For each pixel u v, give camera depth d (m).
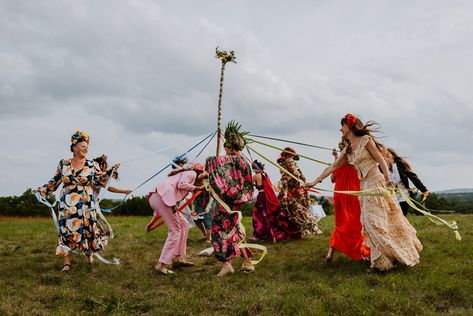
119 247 8.20
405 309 4.28
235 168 6.10
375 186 5.78
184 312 4.52
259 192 8.98
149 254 7.50
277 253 7.36
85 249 6.38
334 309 4.38
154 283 5.64
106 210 6.88
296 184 9.08
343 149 6.23
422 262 5.95
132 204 25.86
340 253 6.90
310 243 8.24
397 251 5.48
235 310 4.57
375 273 5.55
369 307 4.36
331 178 6.71
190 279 5.77
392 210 5.78
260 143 6.74
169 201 6.19
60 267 6.53
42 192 6.46
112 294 5.11
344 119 5.99
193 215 8.70
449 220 10.90
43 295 5.06
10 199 30.36
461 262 5.93
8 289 5.27
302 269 5.98
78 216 6.38
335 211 6.45
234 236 5.99
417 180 7.03
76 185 6.44
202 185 6.63
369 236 5.64
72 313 4.50
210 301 4.91
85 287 5.36
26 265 6.53
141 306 4.72
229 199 5.99
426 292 4.71
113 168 6.59
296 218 8.86
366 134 5.90
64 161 6.52
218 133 6.73
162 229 10.98
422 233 8.39
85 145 6.55
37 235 9.91
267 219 8.84
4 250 7.92
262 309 4.49
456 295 4.62
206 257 7.36
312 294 4.82
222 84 6.81
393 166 7.16
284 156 9.29
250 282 5.46
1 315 4.39
